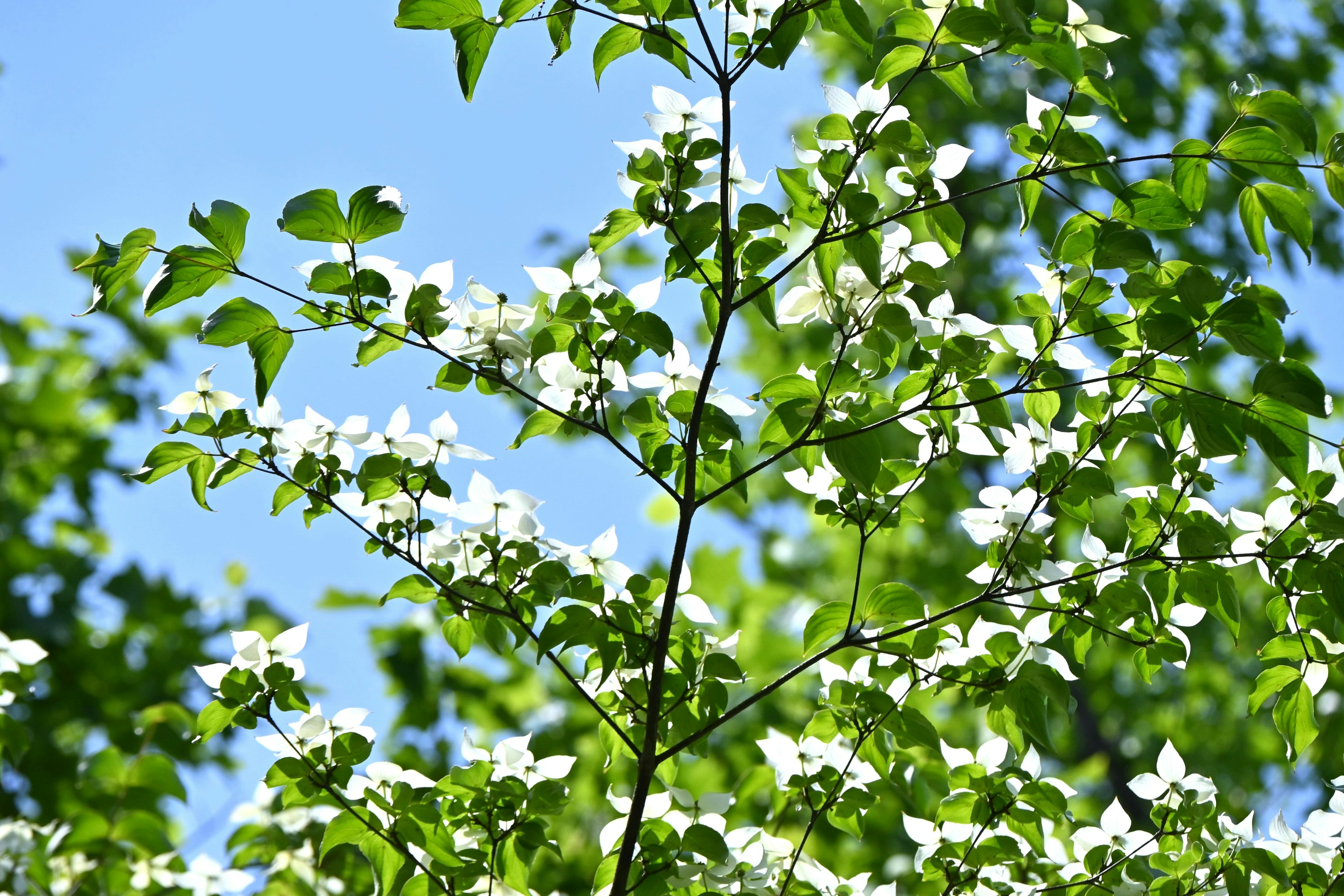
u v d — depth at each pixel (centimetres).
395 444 476
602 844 479
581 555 478
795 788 482
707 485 516
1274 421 465
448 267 469
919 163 462
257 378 465
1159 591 477
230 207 459
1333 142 462
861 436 470
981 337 476
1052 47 459
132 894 507
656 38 466
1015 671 478
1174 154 466
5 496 981
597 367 472
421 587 477
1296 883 478
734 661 475
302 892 511
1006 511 480
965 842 484
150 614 946
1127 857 480
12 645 502
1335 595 468
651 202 467
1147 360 466
